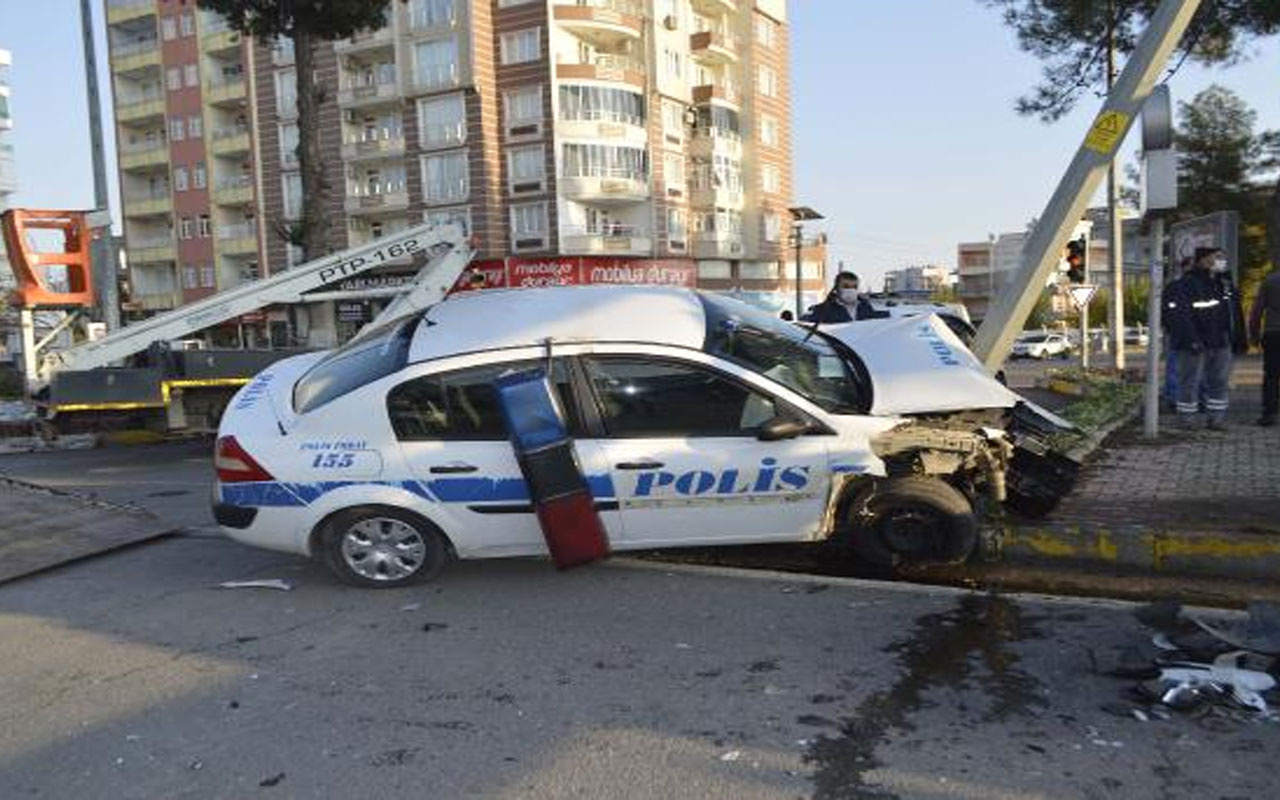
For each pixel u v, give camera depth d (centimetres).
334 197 5184
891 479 589
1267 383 980
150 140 6097
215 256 5862
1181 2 785
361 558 591
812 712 404
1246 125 3650
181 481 1057
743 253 5872
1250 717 385
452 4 4750
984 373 619
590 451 572
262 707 427
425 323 630
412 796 347
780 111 6197
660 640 491
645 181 5075
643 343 582
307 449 586
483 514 581
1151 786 339
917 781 346
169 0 5819
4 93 6253
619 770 361
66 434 1306
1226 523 614
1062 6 1873
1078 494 711
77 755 389
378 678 455
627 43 5141
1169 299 983
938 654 462
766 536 586
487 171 4806
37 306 1373
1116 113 805
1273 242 1923
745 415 578
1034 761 358
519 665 464
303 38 2088
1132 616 502
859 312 1040
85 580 643
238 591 600
